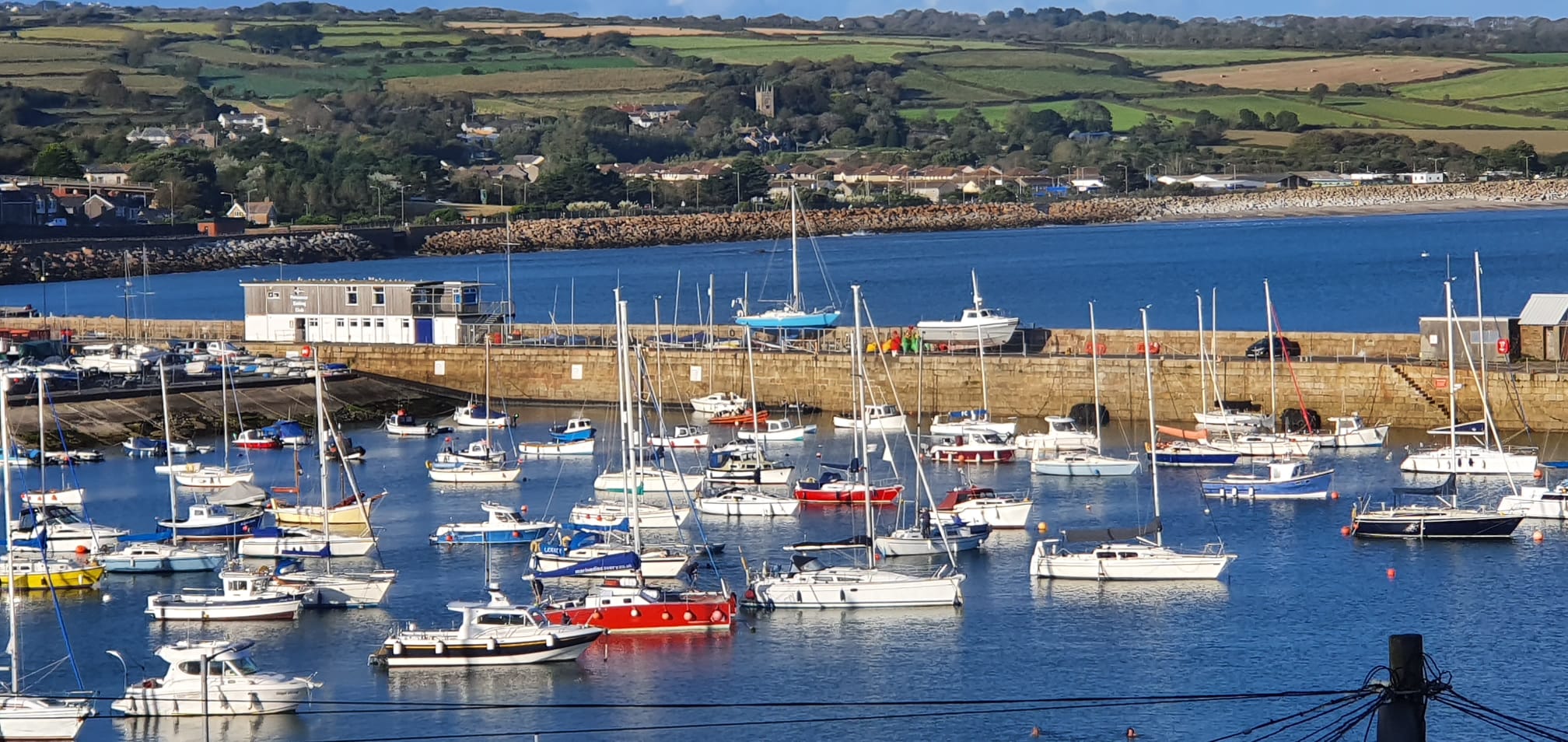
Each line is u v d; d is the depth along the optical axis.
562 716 110.75
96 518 167.25
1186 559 139.12
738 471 180.38
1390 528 152.00
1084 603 133.50
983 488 177.38
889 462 193.75
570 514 165.00
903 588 132.25
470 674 118.31
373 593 134.50
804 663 120.06
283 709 110.69
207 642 116.00
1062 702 112.44
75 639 127.19
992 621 128.88
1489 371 199.62
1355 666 117.75
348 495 176.88
